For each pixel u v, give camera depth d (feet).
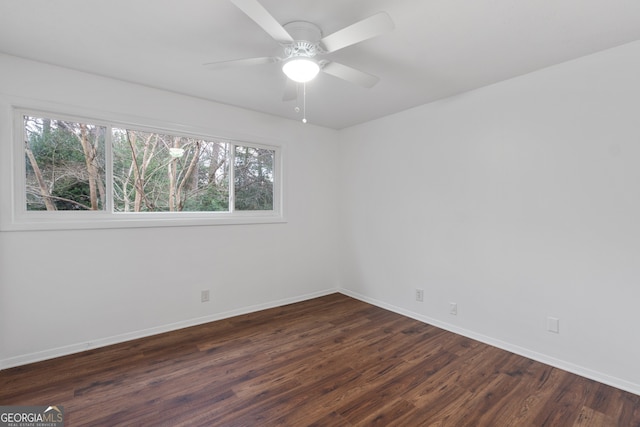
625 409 6.02
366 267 12.68
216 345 8.68
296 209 12.57
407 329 9.90
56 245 7.86
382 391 6.60
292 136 12.35
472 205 9.16
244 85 8.88
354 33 4.96
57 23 5.87
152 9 5.43
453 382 6.93
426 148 10.36
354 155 13.12
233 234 10.91
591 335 7.06
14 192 7.47
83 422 5.59
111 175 8.77
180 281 9.81
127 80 8.57
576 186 7.22
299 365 7.64
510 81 8.28
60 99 7.77
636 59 6.42
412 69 7.72
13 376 6.98
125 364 7.59
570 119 7.28
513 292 8.33
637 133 6.43
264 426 5.56
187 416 5.78
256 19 4.71
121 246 8.77
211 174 10.73
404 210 11.12
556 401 6.28
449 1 5.15
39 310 7.66
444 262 9.93
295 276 12.63
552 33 6.12
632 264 6.52
